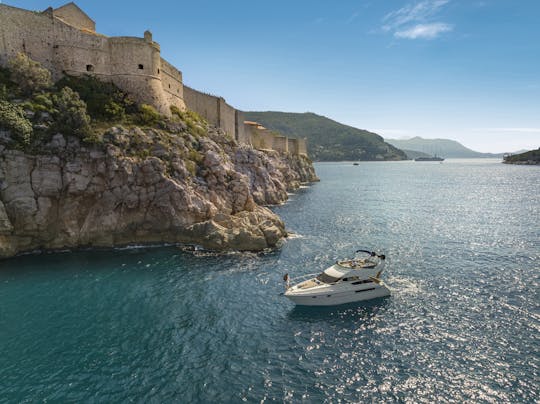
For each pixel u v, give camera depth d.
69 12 61.88
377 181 159.12
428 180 165.25
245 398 18.75
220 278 34.75
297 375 20.67
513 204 85.75
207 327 25.78
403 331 25.41
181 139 54.47
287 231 54.59
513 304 29.30
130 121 52.72
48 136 43.34
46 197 42.00
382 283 30.92
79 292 31.20
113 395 18.91
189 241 45.88
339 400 18.67
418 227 58.38
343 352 22.92
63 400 18.48
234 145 76.75
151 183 46.16
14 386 19.45
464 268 38.12
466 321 26.66
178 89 73.50
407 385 19.83
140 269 36.91
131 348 23.08
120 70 58.28
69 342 23.64
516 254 43.09
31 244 41.81
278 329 25.66
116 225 44.97
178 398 18.72
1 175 39.62
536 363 21.55
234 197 55.66
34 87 47.66
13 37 50.25
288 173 120.06
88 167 44.12
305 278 35.00
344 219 64.81
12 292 31.02
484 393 19.16
